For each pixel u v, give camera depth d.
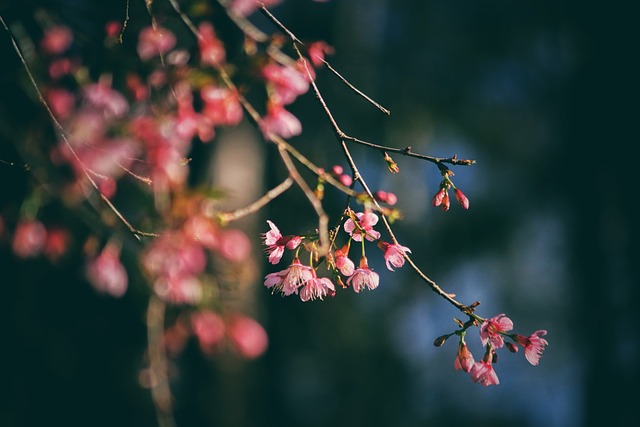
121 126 3.11
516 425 12.79
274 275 2.14
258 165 7.98
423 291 11.20
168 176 3.01
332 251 2.19
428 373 11.98
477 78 10.93
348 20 9.85
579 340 10.29
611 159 9.22
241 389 7.42
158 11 3.17
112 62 3.25
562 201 10.65
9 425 5.35
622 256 9.38
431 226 11.18
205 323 3.28
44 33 3.51
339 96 9.77
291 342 8.46
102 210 3.25
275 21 2.54
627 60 8.88
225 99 3.02
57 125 2.72
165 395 3.46
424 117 10.84
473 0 10.62
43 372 5.43
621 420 9.35
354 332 9.30
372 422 9.80
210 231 2.87
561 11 9.63
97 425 5.57
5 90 3.58
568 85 9.66
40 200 3.51
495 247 11.30
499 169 11.29
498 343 2.06
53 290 5.21
